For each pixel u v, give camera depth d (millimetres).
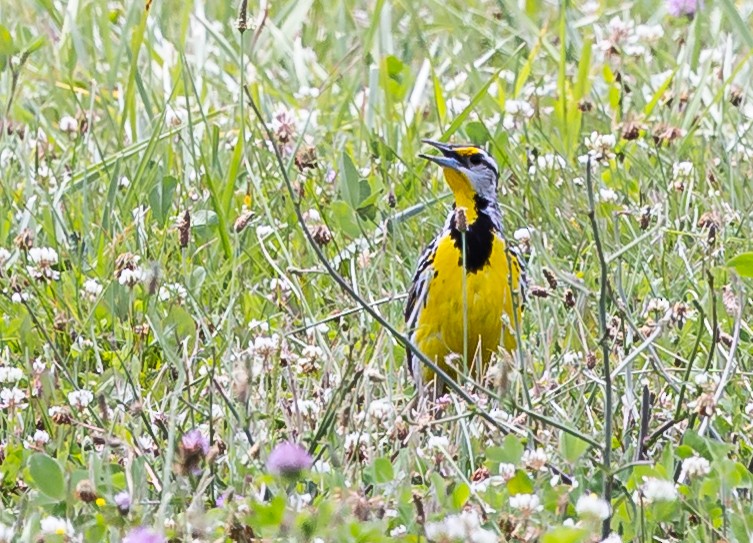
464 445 8461
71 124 13633
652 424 8969
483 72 16891
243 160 13352
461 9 18656
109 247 11672
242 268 11836
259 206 12531
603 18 18078
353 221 12203
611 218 12227
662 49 16922
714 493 7590
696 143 14117
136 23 16797
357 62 16859
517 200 12719
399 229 12164
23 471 7891
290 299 11141
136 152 13508
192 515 6863
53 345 9453
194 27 17000
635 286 11133
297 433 8164
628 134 12414
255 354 8930
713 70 15336
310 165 11406
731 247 11852
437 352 10688
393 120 15008
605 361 7777
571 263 11703
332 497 7207
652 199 12469
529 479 7477
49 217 11898
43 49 16625
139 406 8195
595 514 6922
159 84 15867
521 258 11000
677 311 9664
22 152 13195
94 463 7590
